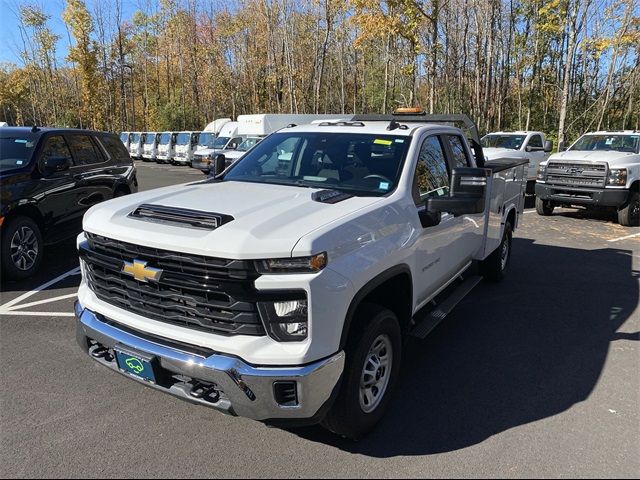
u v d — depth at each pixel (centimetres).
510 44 3219
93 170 794
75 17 4775
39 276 683
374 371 322
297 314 263
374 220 316
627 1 2359
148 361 281
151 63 5791
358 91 4578
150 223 295
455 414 355
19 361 424
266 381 260
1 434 318
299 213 298
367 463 298
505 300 610
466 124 546
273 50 4150
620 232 1063
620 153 1156
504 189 613
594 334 507
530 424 343
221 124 3155
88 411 348
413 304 375
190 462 295
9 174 644
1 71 6956
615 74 3186
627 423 347
